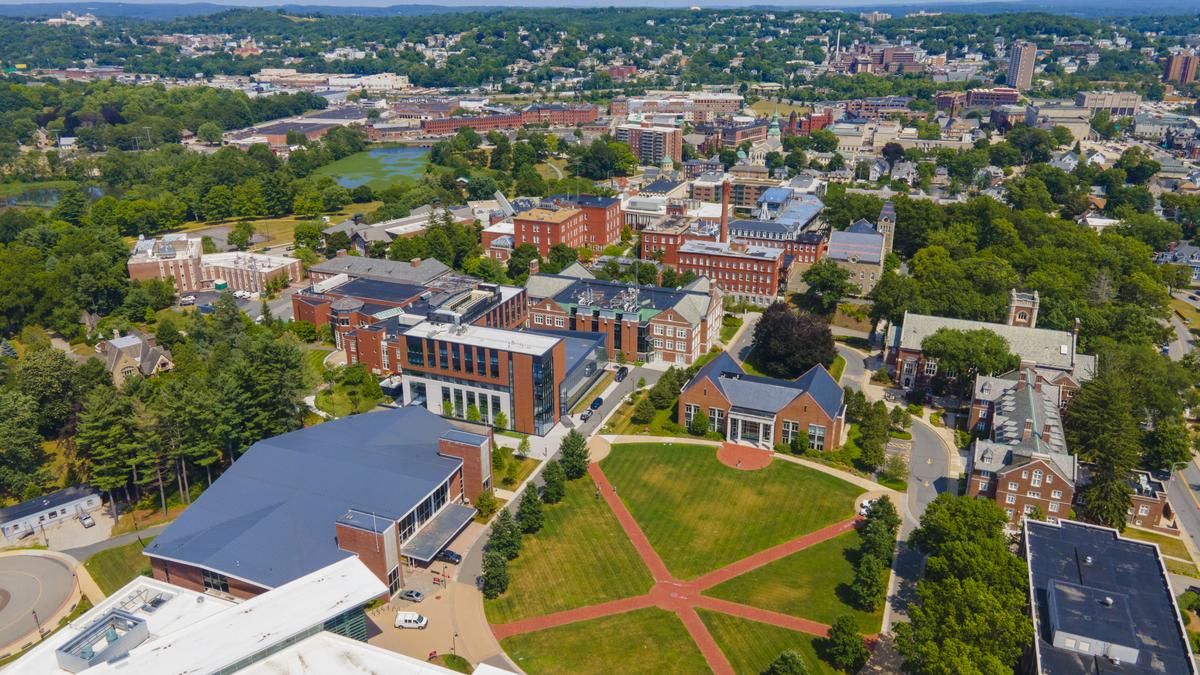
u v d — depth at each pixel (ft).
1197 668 338.54
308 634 319.68
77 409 558.97
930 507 410.31
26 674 306.76
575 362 606.96
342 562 356.18
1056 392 550.36
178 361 628.69
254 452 459.73
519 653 361.71
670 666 353.72
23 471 503.61
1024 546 387.34
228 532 400.26
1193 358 633.61
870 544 414.62
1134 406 522.47
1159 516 455.22
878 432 521.24
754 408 547.08
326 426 490.49
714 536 449.06
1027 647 334.03
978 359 577.02
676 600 396.98
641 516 468.34
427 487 435.94
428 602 396.16
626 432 569.64
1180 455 501.15
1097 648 316.81
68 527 473.26
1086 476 479.00
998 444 471.21
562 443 519.60
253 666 304.30
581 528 456.86
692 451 542.16
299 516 410.72
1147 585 355.77
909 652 325.62
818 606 391.65
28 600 410.93
